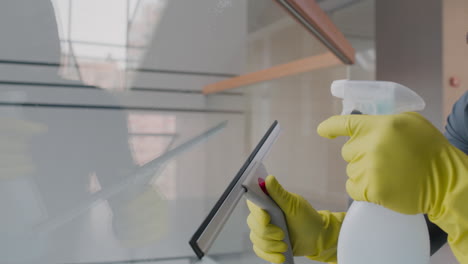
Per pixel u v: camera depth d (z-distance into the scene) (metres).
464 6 2.66
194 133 0.54
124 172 0.41
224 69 0.62
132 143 0.42
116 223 0.40
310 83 1.23
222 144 0.63
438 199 0.48
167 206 0.49
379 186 0.47
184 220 0.52
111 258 0.40
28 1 0.30
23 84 0.30
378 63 2.89
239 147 0.71
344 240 0.52
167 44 0.47
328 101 1.42
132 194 0.43
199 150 0.56
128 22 0.40
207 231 0.44
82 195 0.36
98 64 0.37
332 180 1.35
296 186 1.08
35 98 0.31
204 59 0.55
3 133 0.29
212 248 0.73
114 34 0.39
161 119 0.47
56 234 0.33
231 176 0.67
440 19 2.61
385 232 0.49
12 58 0.29
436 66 2.65
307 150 1.17
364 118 0.52
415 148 0.48
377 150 0.48
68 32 0.34
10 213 0.30
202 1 0.53
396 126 0.49
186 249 0.52
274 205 0.57
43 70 0.32
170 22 0.47
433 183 0.48
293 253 0.64
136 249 0.44
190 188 0.54
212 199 0.59
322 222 0.65
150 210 0.46
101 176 0.38
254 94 0.78
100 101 0.38
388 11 2.88
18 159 0.30
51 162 0.33
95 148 0.37
